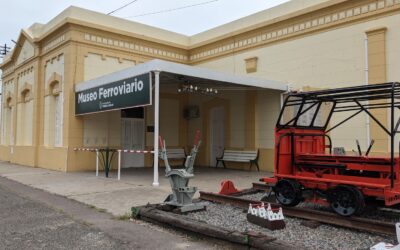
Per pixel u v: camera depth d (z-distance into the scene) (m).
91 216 7.47
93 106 14.10
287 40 14.91
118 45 17.03
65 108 15.77
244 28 16.50
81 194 9.88
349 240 5.54
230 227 6.33
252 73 16.27
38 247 5.56
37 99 18.45
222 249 5.47
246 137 16.22
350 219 6.07
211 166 18.16
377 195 6.20
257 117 15.84
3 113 23.89
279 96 14.88
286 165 7.88
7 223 6.95
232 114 16.98
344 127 12.74
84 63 15.96
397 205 6.90
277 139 7.78
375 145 11.81
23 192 10.36
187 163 7.44
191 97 19.28
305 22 14.27
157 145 11.28
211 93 17.08
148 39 17.95
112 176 13.83
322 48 13.68
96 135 16.22
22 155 19.94
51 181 12.48
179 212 7.25
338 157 7.16
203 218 6.96
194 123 19.16
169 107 18.83
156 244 5.69
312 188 7.16
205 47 18.64
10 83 22.69
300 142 8.11
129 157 17.41
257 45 16.08
